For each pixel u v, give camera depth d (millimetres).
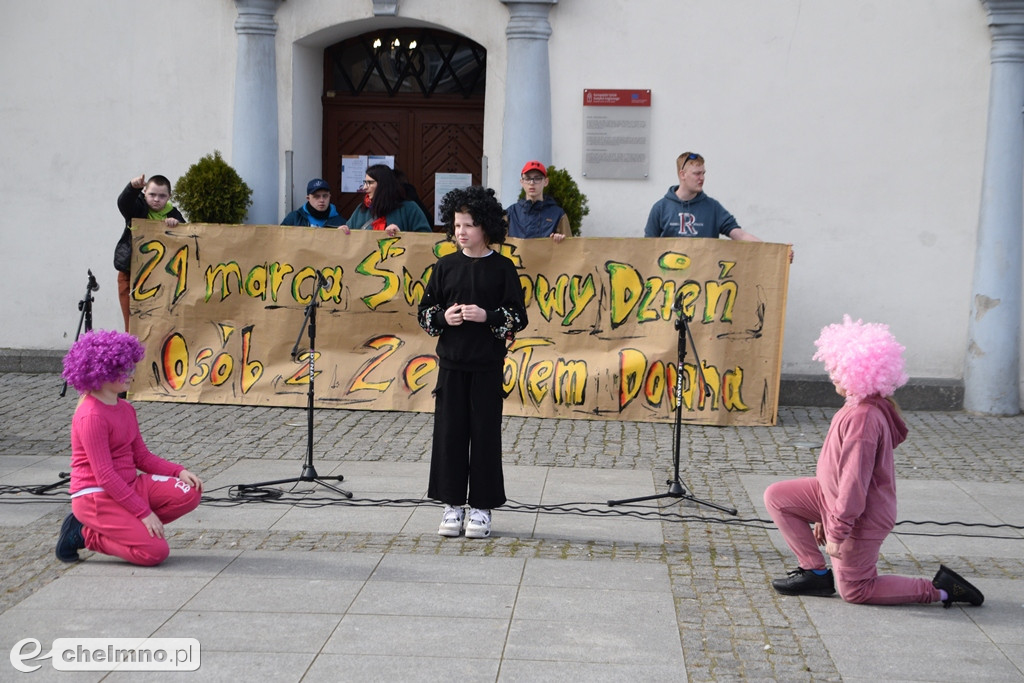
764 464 7738
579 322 9047
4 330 10695
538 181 9062
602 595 5188
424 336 9242
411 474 7340
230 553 5730
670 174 9961
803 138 9758
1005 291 9516
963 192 9641
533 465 7633
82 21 10359
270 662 4391
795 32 9680
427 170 11117
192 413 9062
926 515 6602
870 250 9773
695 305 8906
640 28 9836
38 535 5973
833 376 4918
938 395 9711
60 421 8695
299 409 9273
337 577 5383
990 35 9461
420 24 10445
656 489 7035
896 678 4320
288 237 9305
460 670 4336
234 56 10297
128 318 9766
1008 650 4609
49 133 10484
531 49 9930
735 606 5074
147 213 9641
